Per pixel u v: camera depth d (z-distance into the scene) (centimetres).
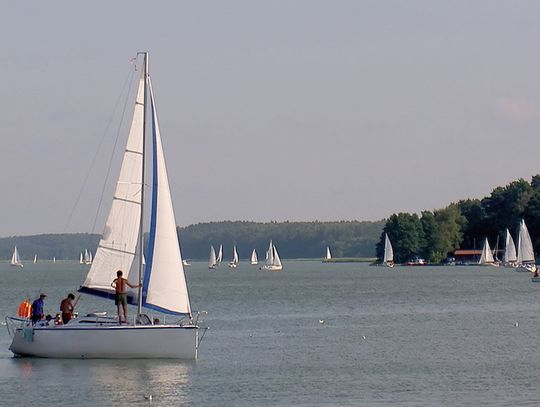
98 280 19350
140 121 19575
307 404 15100
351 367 19125
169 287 19338
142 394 15875
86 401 15312
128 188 19462
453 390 16300
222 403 15212
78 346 18738
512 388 16450
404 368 18975
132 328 18612
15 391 16050
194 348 18750
